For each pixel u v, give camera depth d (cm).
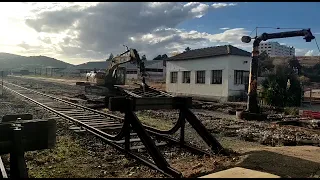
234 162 538
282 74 2108
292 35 1277
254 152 596
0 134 397
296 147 693
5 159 587
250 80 1405
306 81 4462
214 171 486
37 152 644
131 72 6631
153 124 1109
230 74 2205
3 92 2491
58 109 1432
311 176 454
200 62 2456
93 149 696
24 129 409
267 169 484
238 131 957
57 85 3906
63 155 633
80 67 10569
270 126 1127
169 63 2839
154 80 5925
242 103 1948
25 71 9388
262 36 1359
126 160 610
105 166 565
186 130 980
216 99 2289
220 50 2380
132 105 630
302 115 1509
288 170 480
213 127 1061
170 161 609
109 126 982
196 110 1733
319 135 968
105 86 2381
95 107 1652
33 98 2005
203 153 649
